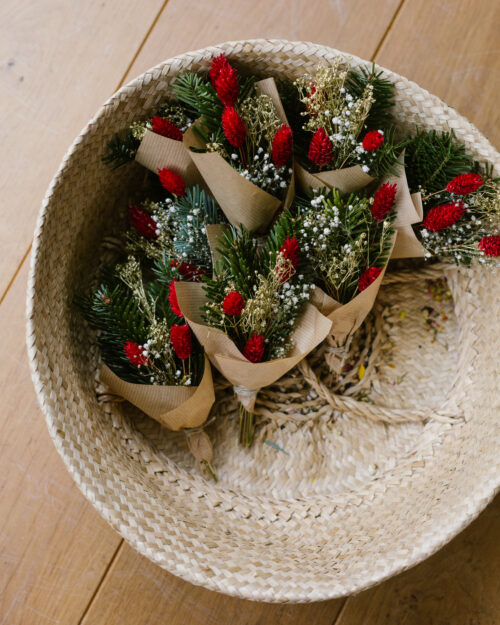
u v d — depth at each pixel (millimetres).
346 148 898
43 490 1008
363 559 873
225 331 897
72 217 923
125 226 989
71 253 935
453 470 909
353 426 969
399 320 981
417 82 1042
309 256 897
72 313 943
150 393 900
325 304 901
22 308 1031
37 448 1013
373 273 881
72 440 874
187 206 915
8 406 1018
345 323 915
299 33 1050
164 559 853
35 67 1056
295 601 841
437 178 912
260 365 874
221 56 876
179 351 873
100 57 1054
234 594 844
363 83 896
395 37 1046
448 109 898
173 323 918
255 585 847
